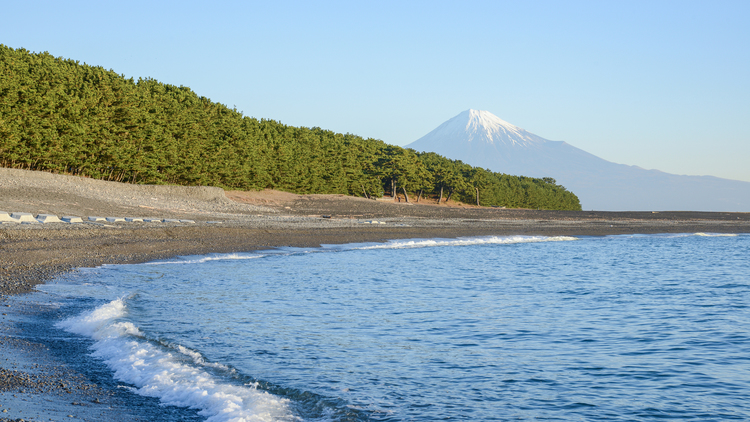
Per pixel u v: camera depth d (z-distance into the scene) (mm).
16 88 64688
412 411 11172
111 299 21453
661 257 50719
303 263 38125
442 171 164500
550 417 11125
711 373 14570
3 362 12547
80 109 72312
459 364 14875
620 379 13938
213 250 41125
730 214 128000
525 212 115250
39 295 21234
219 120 99500
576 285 32281
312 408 11039
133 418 9906
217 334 16812
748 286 32406
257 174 99688
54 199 51594
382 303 24188
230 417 10109
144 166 81750
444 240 61219
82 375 12164
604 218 110438
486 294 28047
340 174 131750
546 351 16672
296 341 16578
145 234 42656
